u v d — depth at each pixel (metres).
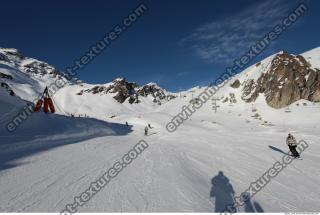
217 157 15.59
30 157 10.83
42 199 6.25
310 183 11.00
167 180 8.63
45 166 9.56
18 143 13.33
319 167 14.43
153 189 7.57
